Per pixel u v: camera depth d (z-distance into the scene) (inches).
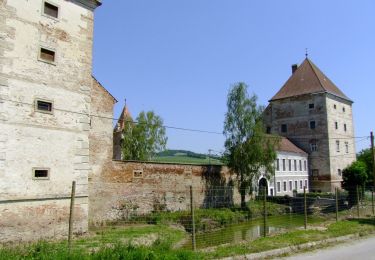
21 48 642.2
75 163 717.9
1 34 614.5
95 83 1040.2
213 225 1027.3
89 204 954.1
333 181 2044.8
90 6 784.3
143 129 1803.6
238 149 1421.0
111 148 1043.3
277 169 1823.3
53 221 666.8
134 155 1765.5
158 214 1063.6
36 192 644.7
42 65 674.8
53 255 365.4
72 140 716.7
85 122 748.0
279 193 1817.2
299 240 557.0
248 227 986.7
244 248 495.8
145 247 412.5
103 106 1053.8
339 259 454.0
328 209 1337.4
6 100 613.6
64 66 716.0
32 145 645.9
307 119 2142.0
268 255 477.7
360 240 611.8
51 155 674.8
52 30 697.6
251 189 1417.3
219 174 1419.8
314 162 2097.7
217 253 457.4
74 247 523.5
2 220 593.0
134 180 1077.1
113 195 1016.2
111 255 369.7
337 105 2202.3
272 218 1217.4
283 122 2244.1
